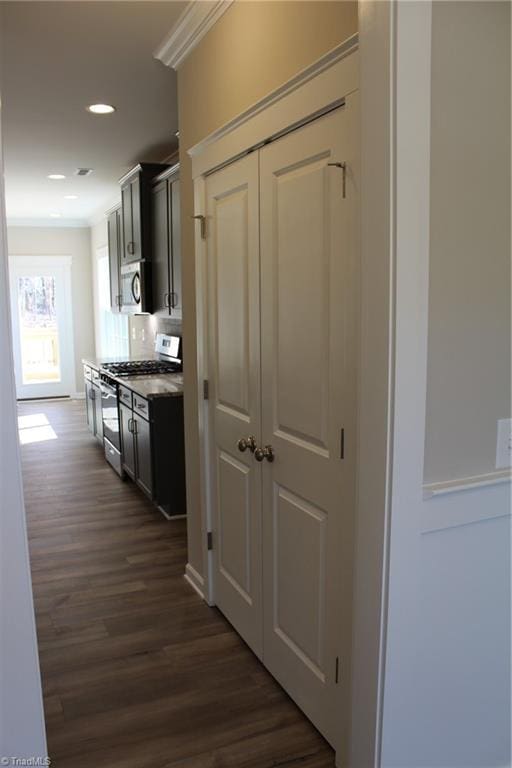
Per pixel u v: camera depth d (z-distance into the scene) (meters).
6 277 1.16
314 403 1.89
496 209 1.46
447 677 1.59
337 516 1.81
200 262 2.71
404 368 1.36
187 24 2.53
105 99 3.50
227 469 2.62
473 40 1.38
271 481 2.22
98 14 2.46
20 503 1.20
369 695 1.53
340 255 1.69
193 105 2.71
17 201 7.17
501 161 1.46
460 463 1.51
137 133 4.23
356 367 1.65
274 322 2.11
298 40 1.83
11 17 2.47
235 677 2.36
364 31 1.35
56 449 6.12
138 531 3.93
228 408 2.58
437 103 1.35
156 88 3.32
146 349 6.66
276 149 2.00
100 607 2.92
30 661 1.24
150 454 4.08
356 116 1.56
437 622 1.54
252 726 2.08
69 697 2.25
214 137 2.45
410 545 1.45
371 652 1.51
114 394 4.99
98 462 5.62
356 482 1.55
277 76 1.97
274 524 2.22
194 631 2.70
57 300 8.94
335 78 1.63
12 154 4.80
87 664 2.45
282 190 1.98
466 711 1.64
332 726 1.93
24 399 8.97
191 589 3.10
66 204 7.42
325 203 1.75
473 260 1.45
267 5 2.01
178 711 2.17
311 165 1.81
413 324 1.36
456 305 1.44
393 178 1.31
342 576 1.80
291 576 2.13
